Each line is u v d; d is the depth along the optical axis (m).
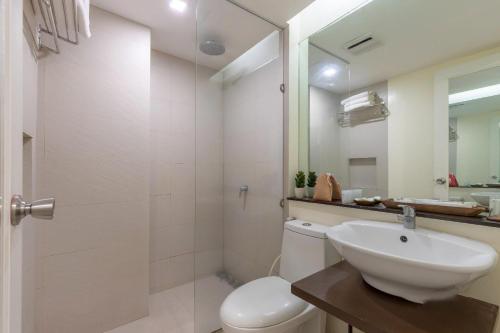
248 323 1.07
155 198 2.11
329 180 1.51
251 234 1.93
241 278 1.88
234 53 1.82
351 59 1.53
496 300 0.88
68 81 1.49
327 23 1.62
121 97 1.68
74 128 1.51
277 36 1.79
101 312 1.60
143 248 1.77
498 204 0.95
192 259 2.30
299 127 1.82
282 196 1.78
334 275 1.02
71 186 1.50
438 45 1.18
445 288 0.79
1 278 0.43
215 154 1.92
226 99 1.90
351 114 1.55
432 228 1.04
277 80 1.81
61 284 1.47
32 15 1.11
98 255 1.60
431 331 0.68
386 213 1.19
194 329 1.64
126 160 1.71
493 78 1.03
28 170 1.24
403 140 1.31
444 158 1.16
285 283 1.39
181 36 1.92
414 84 1.27
